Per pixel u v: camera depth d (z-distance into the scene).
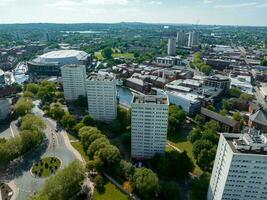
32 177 188.88
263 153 130.12
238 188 136.88
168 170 191.00
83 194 170.00
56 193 157.00
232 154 128.25
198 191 170.88
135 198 170.25
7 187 177.50
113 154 193.62
